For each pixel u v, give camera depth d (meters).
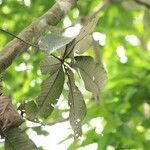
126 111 11.91
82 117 6.54
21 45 6.12
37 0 10.79
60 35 5.59
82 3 12.84
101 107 11.15
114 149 11.41
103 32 13.43
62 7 6.60
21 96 10.74
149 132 12.40
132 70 12.95
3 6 10.70
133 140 11.60
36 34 6.27
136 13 14.68
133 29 14.25
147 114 12.85
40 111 6.64
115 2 12.96
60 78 6.41
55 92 6.51
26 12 10.77
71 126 6.58
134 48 14.42
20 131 6.44
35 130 9.68
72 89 6.45
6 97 6.51
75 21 10.98
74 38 5.84
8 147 6.40
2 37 10.27
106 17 13.64
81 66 6.32
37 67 10.96
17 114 6.42
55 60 6.30
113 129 11.27
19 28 10.55
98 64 6.33
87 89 6.45
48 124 8.33
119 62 13.81
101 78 6.37
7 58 6.03
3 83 6.82
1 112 6.38
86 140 10.77
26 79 11.14
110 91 12.13
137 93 12.26
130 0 12.88
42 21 6.37
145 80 12.40
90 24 6.07
